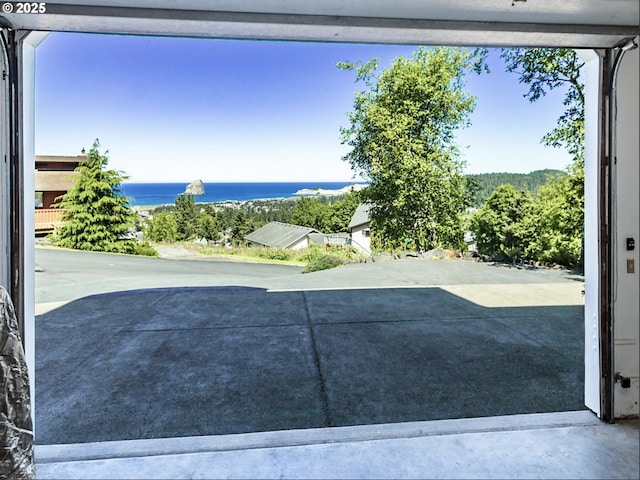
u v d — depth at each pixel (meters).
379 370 3.48
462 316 5.17
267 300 6.11
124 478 1.92
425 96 10.97
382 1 1.86
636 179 2.36
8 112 2.00
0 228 2.01
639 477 1.88
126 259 13.15
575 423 2.38
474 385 3.17
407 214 11.44
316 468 1.98
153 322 4.95
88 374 3.42
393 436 2.26
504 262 10.53
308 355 3.84
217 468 1.99
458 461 2.01
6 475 1.71
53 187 14.47
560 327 4.68
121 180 15.28
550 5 1.91
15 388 1.77
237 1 1.86
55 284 7.66
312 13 1.97
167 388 3.15
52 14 1.85
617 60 2.29
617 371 2.39
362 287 7.10
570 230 9.74
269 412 2.77
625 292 2.39
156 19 1.91
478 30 2.08
